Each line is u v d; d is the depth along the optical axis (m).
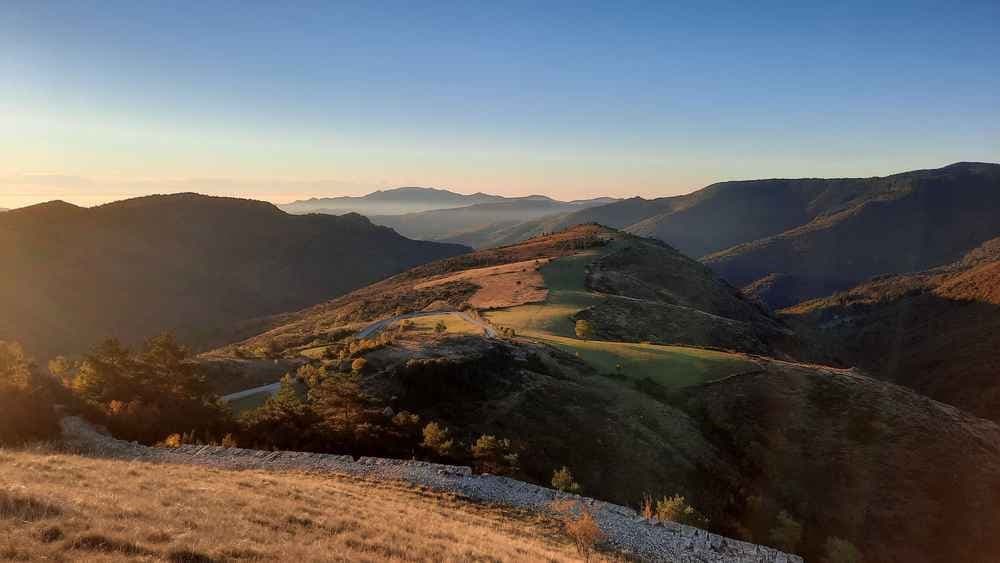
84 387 45.94
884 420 62.84
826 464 57.16
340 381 50.59
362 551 15.12
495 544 19.12
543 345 76.31
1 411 31.02
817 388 68.50
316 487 23.38
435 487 27.36
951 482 54.75
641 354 77.56
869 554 48.06
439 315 110.56
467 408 55.22
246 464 29.30
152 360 52.22
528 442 50.78
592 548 22.39
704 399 66.38
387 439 40.31
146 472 21.06
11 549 10.32
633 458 51.94
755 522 49.44
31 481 16.09
